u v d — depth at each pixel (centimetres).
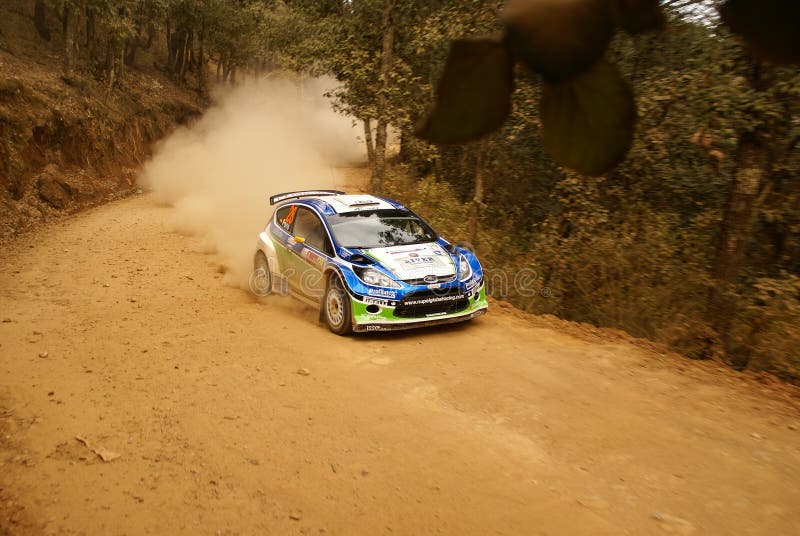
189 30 4094
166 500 402
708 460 462
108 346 703
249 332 755
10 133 1770
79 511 388
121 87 2886
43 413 530
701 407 555
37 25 2772
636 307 830
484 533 373
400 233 834
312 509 395
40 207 1744
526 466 449
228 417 523
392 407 545
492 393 576
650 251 838
